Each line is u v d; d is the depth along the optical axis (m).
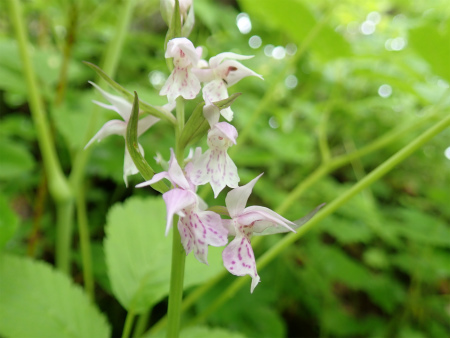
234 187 0.06
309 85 0.22
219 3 0.27
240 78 0.06
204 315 0.10
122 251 0.08
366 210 0.17
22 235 0.15
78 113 0.13
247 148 0.17
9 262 0.08
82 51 0.19
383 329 0.17
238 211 0.06
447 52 0.10
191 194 0.05
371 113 0.24
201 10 0.16
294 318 0.18
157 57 0.22
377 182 0.24
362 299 0.20
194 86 0.06
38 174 0.17
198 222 0.05
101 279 0.13
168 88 0.06
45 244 0.15
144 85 0.21
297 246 0.18
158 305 0.15
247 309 0.14
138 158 0.05
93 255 0.14
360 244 0.23
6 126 0.15
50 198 0.16
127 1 0.12
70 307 0.08
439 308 0.18
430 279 0.18
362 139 0.25
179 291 0.06
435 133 0.08
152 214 0.09
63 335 0.08
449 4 0.17
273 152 0.17
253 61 0.19
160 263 0.08
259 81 0.19
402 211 0.19
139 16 0.20
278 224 0.06
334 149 0.24
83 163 0.12
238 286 0.10
